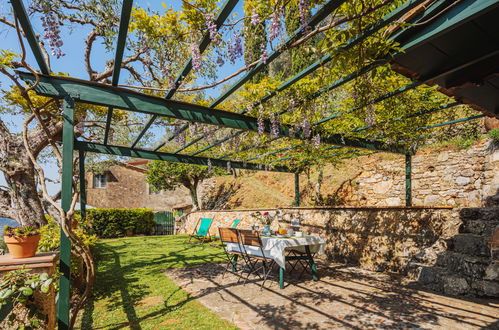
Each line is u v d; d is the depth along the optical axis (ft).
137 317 9.44
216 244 26.68
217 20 5.41
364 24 5.66
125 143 20.59
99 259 19.71
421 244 13.96
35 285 5.38
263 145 16.98
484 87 7.58
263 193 38.42
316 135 13.61
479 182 19.60
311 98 9.89
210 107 10.18
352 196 27.89
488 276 10.80
